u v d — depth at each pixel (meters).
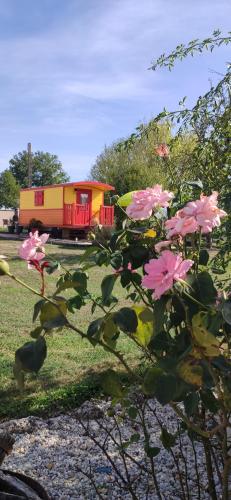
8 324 7.45
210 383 1.47
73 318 7.88
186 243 1.80
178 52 4.44
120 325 1.59
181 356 1.48
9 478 2.23
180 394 1.55
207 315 1.52
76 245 21.25
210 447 2.41
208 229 1.61
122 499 2.97
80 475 3.26
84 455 3.53
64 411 4.32
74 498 2.99
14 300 9.34
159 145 3.38
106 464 3.39
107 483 3.14
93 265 1.97
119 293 9.14
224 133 3.85
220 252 3.48
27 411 4.27
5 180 60.09
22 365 1.49
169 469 3.26
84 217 24.97
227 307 1.46
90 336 1.69
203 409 2.22
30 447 3.66
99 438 3.77
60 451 3.59
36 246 1.72
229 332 1.73
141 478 3.17
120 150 4.62
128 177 27.09
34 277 12.02
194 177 3.75
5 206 60.16
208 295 1.55
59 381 4.98
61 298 1.68
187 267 1.41
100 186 25.41
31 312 8.34
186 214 1.58
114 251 1.89
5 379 5.00
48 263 1.77
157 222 1.91
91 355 5.88
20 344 6.36
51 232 26.28
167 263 1.42
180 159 3.84
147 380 1.53
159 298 1.52
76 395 4.50
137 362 5.44
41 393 4.65
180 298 1.52
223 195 3.60
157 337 1.70
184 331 1.59
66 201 25.17
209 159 3.77
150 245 1.89
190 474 3.16
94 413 4.16
